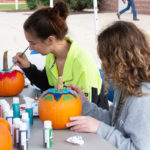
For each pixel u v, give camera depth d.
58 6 2.42
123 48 1.74
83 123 1.84
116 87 1.88
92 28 11.22
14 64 2.73
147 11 16.12
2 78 2.54
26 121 1.69
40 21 2.34
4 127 1.49
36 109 2.11
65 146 1.61
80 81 2.52
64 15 2.45
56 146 1.61
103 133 1.81
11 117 1.74
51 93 1.90
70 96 1.90
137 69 1.74
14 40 9.23
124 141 1.75
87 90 2.48
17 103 1.95
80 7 18.17
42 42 2.41
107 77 1.85
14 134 1.60
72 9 18.39
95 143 1.65
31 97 2.57
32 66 2.82
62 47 2.57
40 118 1.94
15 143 1.60
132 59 1.73
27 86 2.96
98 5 19.09
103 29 1.86
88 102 2.20
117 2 17.95
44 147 1.59
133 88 1.73
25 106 2.14
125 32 1.76
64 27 2.44
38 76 2.84
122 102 1.91
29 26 2.36
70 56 2.57
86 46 8.27
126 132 1.78
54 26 2.37
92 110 2.18
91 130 1.82
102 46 1.80
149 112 1.69
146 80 1.74
